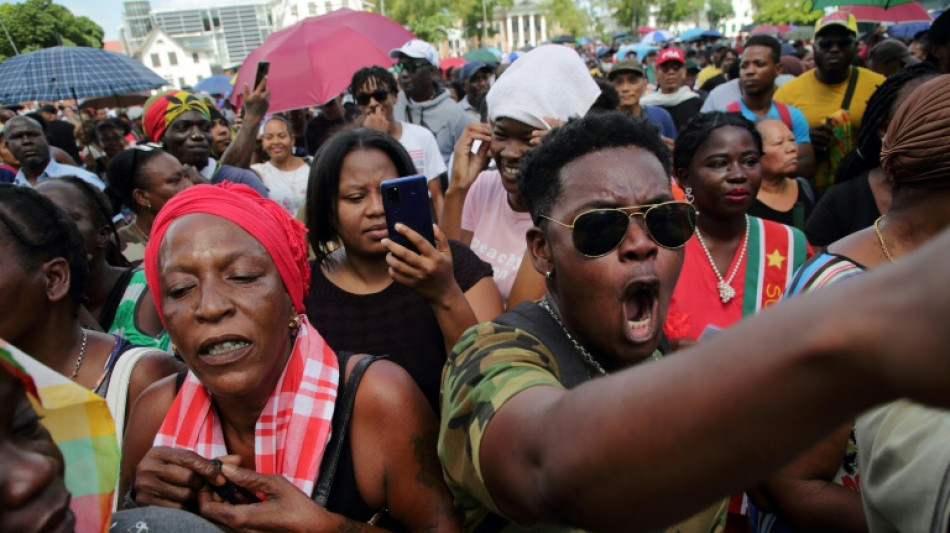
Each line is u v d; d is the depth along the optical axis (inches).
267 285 53.2
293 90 230.2
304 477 53.4
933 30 154.4
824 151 176.9
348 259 87.4
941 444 39.6
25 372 26.8
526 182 53.9
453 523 56.8
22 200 63.9
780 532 69.5
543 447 26.8
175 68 3070.9
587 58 937.5
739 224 95.5
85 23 1541.6
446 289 72.2
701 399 19.9
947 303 15.1
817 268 60.7
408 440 56.1
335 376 56.8
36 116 282.5
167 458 50.4
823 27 189.2
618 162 48.6
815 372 17.7
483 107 175.9
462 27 2127.2
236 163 175.9
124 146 280.2
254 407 56.1
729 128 93.0
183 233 51.6
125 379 66.9
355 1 2288.4
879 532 46.3
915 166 54.5
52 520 26.8
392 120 194.4
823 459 58.1
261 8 4146.2
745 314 92.9
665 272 49.3
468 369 41.1
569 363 49.9
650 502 22.6
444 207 123.8
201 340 51.0
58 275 65.2
